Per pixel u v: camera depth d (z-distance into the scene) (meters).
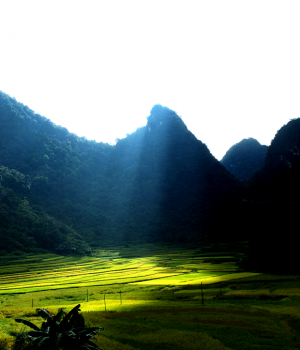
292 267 78.62
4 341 22.88
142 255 136.00
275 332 30.81
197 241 177.50
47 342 16.61
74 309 19.95
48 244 140.00
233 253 128.88
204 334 29.66
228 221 193.38
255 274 76.06
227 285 63.22
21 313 35.84
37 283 74.94
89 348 16.91
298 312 38.88
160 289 63.28
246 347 26.48
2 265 103.19
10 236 132.00
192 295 54.94
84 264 112.50
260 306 43.72
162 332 30.38
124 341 27.66
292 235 85.50
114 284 71.56
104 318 36.12
